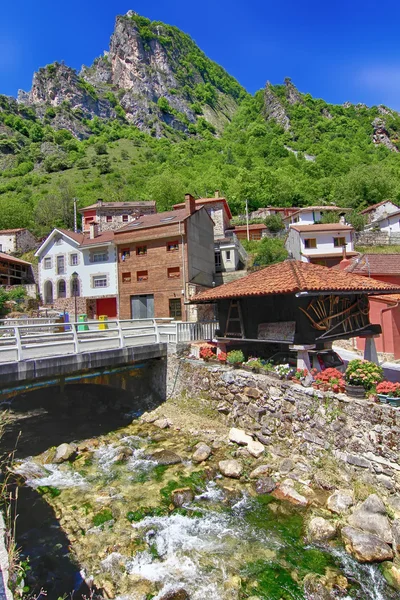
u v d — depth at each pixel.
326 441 10.27
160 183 70.00
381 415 9.06
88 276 34.16
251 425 12.82
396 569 6.91
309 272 13.40
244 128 154.25
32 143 121.44
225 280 38.06
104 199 74.31
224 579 6.99
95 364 14.53
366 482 9.15
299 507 9.00
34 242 56.25
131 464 11.86
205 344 17.75
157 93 179.88
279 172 87.12
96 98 165.38
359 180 72.00
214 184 77.19
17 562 7.33
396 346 18.02
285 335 12.62
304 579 6.84
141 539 8.16
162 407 16.59
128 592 6.74
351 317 13.68
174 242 29.58
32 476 11.19
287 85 163.00
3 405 18.62
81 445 13.52
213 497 9.68
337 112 146.62
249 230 55.44
